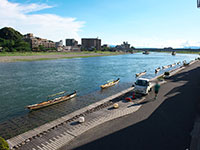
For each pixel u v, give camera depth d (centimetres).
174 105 1816
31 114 1980
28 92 3081
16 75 4919
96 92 3091
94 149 998
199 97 2122
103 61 11131
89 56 15650
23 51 14562
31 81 4091
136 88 2233
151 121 1406
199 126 1294
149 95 2250
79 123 1390
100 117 1515
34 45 18438
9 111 2109
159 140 1100
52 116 1911
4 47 14625
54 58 11706
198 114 1548
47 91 3175
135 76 5150
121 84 3878
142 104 1873
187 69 5644
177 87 2738
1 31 19212
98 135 1174
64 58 12494
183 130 1237
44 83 3881
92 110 1783
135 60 12519
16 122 1750
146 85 2253
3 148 874
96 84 3859
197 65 6994
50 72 5641
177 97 2130
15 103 2452
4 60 8919
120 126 1318
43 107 2197
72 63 9081
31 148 1032
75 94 2781
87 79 4494
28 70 5994
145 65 8781
